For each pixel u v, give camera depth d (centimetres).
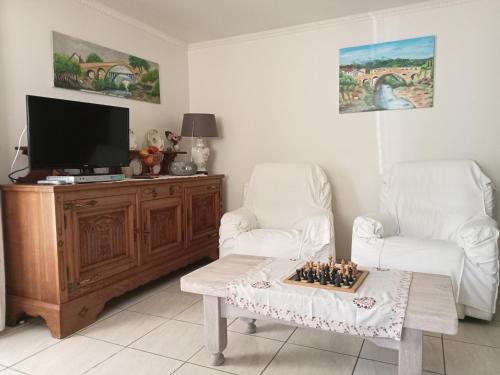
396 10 315
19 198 222
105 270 244
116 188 251
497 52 292
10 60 241
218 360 184
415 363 146
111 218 249
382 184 315
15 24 243
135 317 243
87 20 291
